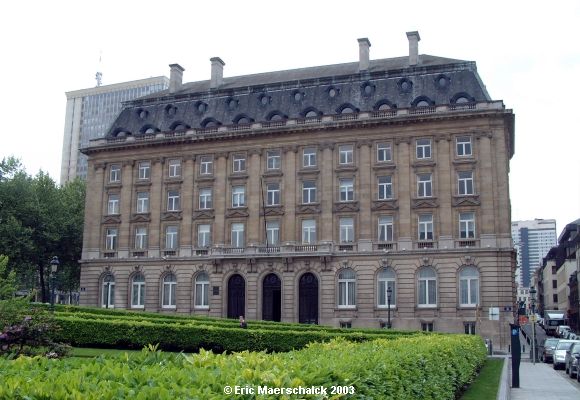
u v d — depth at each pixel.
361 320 64.06
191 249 71.38
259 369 9.17
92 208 76.81
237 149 71.38
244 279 68.88
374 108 67.50
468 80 65.94
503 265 61.19
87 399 6.93
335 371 9.78
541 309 196.12
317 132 68.50
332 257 65.62
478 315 60.94
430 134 65.00
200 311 69.81
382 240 65.19
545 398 27.44
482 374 33.59
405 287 63.38
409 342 19.86
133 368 9.40
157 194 73.81
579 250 113.31
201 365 9.78
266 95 72.88
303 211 67.75
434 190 64.06
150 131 77.06
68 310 52.88
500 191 62.44
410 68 68.25
